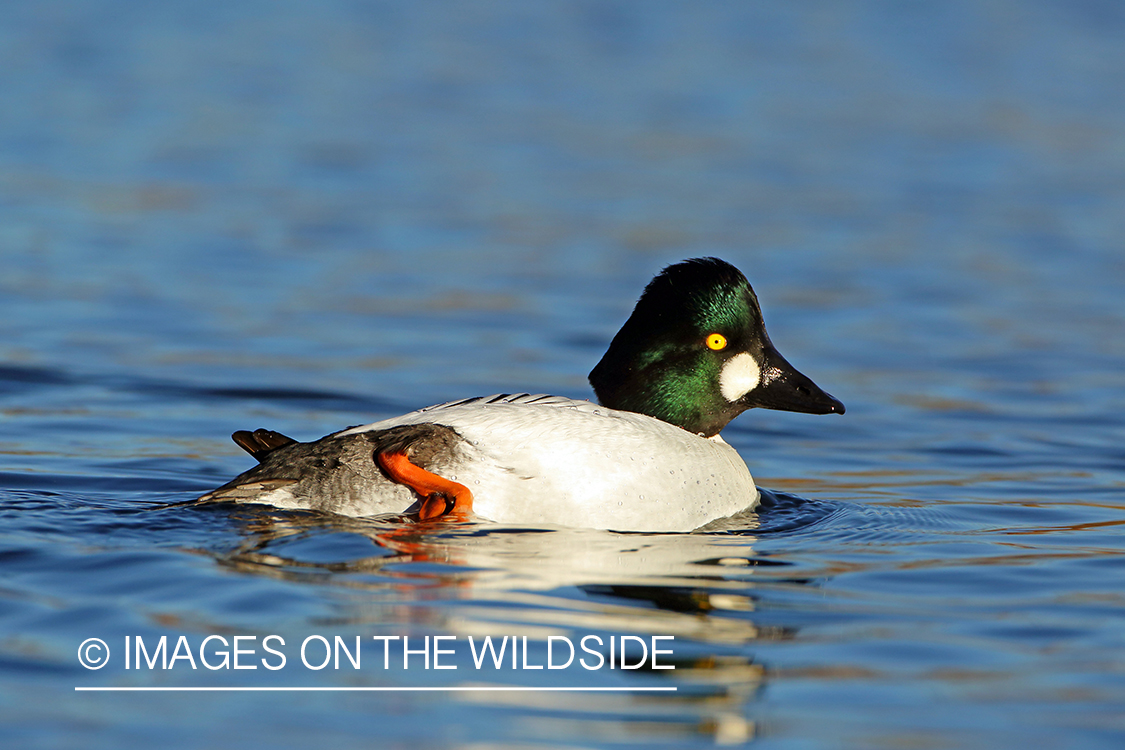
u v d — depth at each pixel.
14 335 14.83
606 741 5.12
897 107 37.34
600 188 26.36
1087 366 15.23
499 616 6.38
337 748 4.99
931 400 13.77
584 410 8.45
